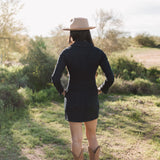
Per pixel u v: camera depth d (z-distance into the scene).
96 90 2.10
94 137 2.27
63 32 10.77
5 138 3.33
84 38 2.06
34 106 5.17
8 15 10.74
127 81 7.53
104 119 4.38
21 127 3.80
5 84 5.39
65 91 2.11
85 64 1.97
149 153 2.97
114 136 3.55
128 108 5.07
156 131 3.78
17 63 8.34
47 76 7.27
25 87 6.05
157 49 22.41
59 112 4.75
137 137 3.51
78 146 2.09
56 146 3.15
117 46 12.15
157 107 5.29
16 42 10.73
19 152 2.94
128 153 2.97
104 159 2.79
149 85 7.26
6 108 4.56
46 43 9.67
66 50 2.00
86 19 2.10
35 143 3.19
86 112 2.02
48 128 3.81
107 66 2.07
